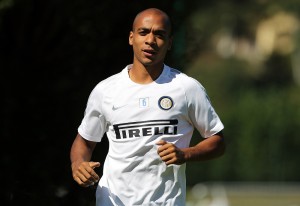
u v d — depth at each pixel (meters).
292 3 150.38
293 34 152.50
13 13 24.75
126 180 16.25
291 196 66.12
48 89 25.00
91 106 16.67
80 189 24.86
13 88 24.50
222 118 90.75
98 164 15.76
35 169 24.47
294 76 145.38
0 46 24.75
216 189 77.19
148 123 16.14
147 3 25.73
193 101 16.33
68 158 24.98
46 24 25.06
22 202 24.22
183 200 16.42
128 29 25.69
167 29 16.22
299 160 90.06
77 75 25.41
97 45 25.55
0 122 24.05
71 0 25.19
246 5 149.25
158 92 16.20
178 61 27.92
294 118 90.69
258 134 90.12
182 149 15.77
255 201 61.22
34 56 24.95
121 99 16.27
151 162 16.16
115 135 16.38
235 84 130.75
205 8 143.00
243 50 155.50
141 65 16.28
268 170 89.94
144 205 16.17
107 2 25.44
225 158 89.81
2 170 23.95
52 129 24.91
